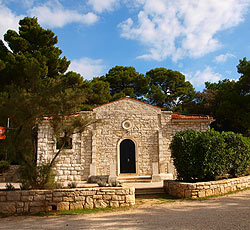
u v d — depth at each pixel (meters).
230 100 29.83
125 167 19.84
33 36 30.23
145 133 20.39
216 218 7.44
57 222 7.95
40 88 10.62
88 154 19.73
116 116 20.47
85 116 12.05
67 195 9.90
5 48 30.69
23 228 7.28
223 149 12.52
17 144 10.09
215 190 11.77
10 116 10.02
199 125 20.83
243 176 14.27
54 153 19.52
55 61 28.97
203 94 38.34
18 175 11.26
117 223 7.43
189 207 9.47
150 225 7.00
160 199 11.73
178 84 46.88
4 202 9.63
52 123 10.90
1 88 24.77
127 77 44.09
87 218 8.34
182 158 12.49
